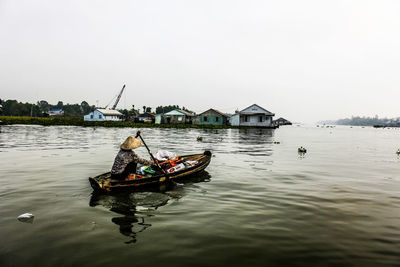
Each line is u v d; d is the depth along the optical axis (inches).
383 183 291.6
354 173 346.9
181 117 2309.3
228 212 194.1
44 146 581.9
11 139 732.7
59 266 120.9
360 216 189.5
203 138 891.4
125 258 128.7
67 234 153.3
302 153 556.1
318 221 179.8
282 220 180.5
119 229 161.2
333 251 139.5
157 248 139.1
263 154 521.0
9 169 332.8
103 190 231.3
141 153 512.1
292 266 124.6
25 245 139.5
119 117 2851.9
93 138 809.5
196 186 267.9
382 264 127.4
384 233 162.1
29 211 188.5
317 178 312.7
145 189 253.6
